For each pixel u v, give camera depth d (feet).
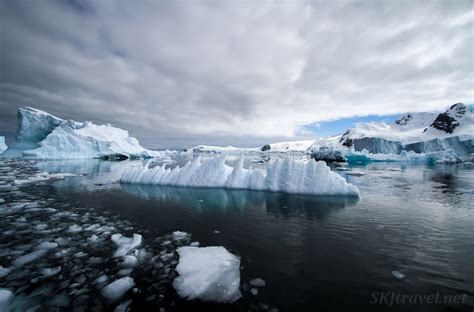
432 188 55.77
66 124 160.25
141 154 202.08
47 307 14.24
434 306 14.05
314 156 174.70
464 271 17.98
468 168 113.50
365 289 15.72
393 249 21.89
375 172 95.25
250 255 20.74
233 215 33.14
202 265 18.62
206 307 14.03
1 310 14.01
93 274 17.81
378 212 34.50
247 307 13.99
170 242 23.63
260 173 52.44
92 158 162.50
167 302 14.52
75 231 26.76
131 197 44.80
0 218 31.65
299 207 37.42
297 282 16.55
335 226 28.45
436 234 25.70
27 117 164.25
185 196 45.60
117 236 24.75
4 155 153.69
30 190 51.90
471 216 32.40
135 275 17.56
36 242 23.77
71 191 50.72
